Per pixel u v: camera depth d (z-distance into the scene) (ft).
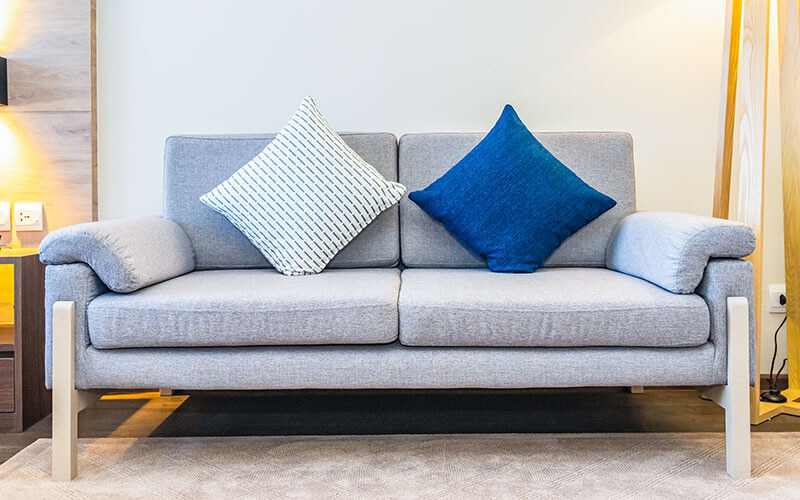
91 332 5.18
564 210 6.61
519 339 5.22
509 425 6.54
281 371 5.24
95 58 8.00
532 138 6.93
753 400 6.48
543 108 8.15
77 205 7.94
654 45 8.08
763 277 8.07
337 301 5.23
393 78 8.14
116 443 6.05
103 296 5.30
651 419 6.65
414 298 5.29
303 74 8.13
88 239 5.13
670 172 8.18
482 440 6.09
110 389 5.69
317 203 6.50
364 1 8.08
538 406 7.16
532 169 6.69
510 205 6.61
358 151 7.32
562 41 8.09
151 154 8.11
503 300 5.23
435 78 8.14
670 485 5.00
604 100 8.13
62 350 5.13
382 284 5.69
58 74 7.86
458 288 5.51
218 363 5.24
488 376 5.26
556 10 8.07
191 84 8.11
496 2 8.07
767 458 5.54
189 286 5.59
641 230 6.12
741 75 6.91
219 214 7.12
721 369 5.18
